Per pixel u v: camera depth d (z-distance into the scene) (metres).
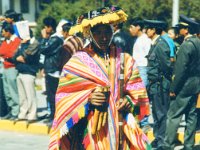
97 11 5.55
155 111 9.60
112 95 5.53
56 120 5.62
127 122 5.64
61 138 5.67
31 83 11.50
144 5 20.42
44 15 24.48
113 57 5.62
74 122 5.51
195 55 8.62
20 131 11.73
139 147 5.59
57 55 10.54
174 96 8.82
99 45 5.57
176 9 16.02
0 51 11.72
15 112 11.99
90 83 5.52
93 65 5.55
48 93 11.27
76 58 5.60
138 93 5.63
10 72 11.73
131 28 11.35
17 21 11.70
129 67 5.63
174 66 8.73
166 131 8.93
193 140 9.01
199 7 20.12
